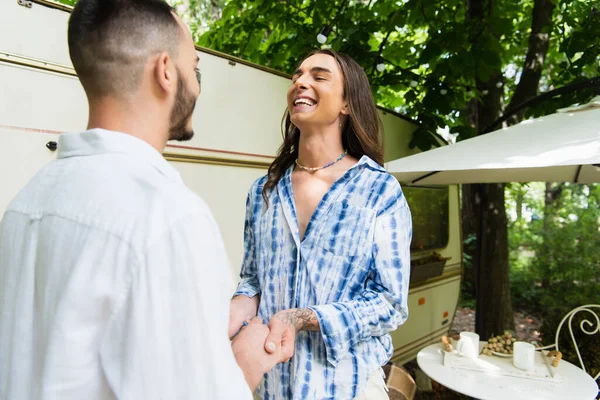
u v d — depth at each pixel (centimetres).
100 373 59
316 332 107
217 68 234
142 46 68
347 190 115
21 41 167
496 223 414
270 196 127
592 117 230
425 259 411
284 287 114
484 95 422
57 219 64
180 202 61
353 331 99
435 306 433
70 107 180
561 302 579
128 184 63
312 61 121
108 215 60
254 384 84
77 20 68
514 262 765
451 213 468
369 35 354
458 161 223
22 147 167
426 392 349
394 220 110
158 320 56
